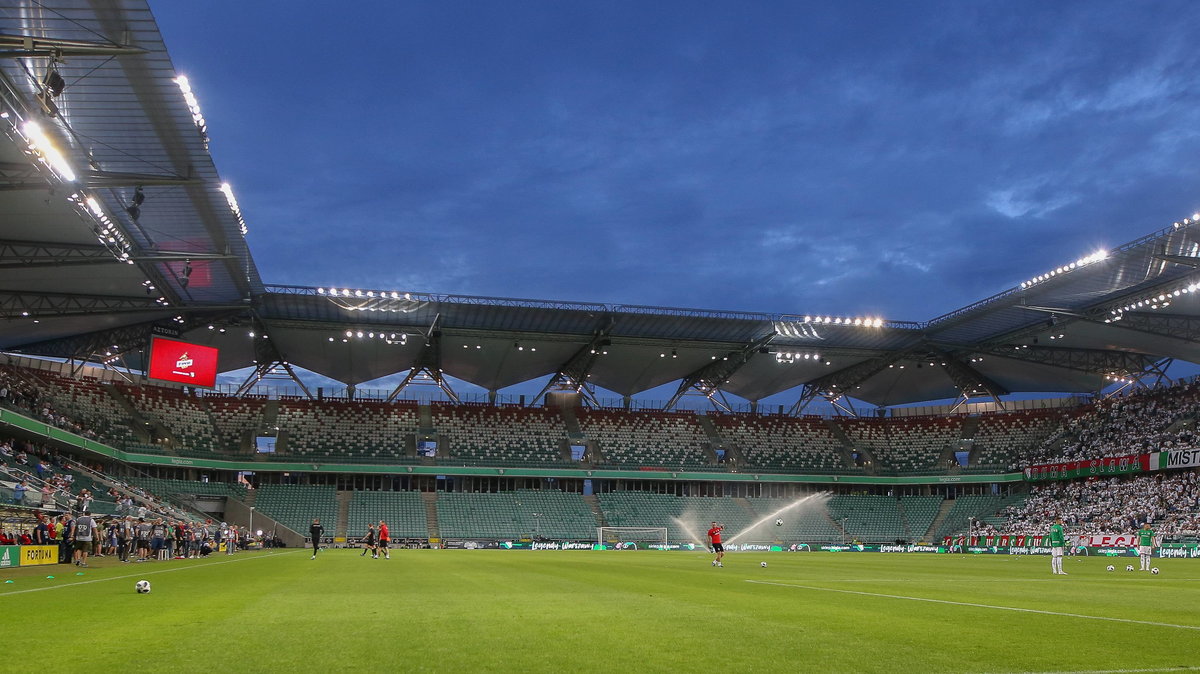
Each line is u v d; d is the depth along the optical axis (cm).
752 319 6819
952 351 7925
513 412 8562
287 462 7250
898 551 7450
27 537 3250
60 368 7025
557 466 7938
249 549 5809
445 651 945
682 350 7694
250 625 1172
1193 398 7244
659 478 8094
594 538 7494
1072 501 7344
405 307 6278
